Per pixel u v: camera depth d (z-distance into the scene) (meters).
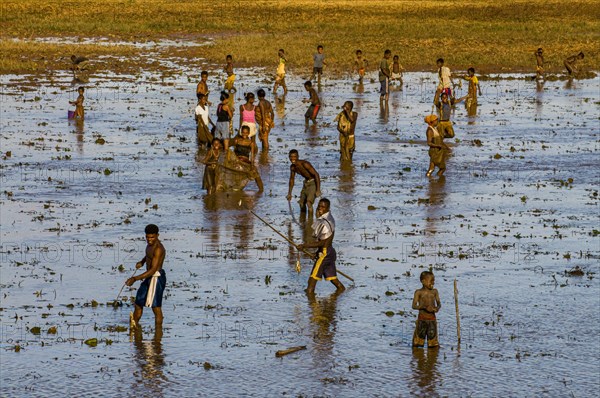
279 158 82.44
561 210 65.81
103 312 44.16
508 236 58.62
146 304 41.84
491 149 88.56
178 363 38.09
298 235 57.88
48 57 161.12
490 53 170.75
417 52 170.25
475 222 62.06
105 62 157.12
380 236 58.16
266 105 85.12
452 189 71.88
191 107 111.56
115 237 57.00
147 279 42.06
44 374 36.81
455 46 181.00
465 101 116.00
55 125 98.56
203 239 56.75
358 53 135.12
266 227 59.69
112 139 91.12
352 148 81.38
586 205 67.38
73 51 169.25
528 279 50.06
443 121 91.06
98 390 35.31
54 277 49.28
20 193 68.50
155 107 111.50
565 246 56.62
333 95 124.19
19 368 37.34
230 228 59.41
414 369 37.75
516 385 36.31
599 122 104.62
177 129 96.94
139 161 80.62
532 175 77.50
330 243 47.31
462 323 43.28
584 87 135.38
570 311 45.16
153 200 66.81
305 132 96.50
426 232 59.16
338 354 39.25
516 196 69.94
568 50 176.25
